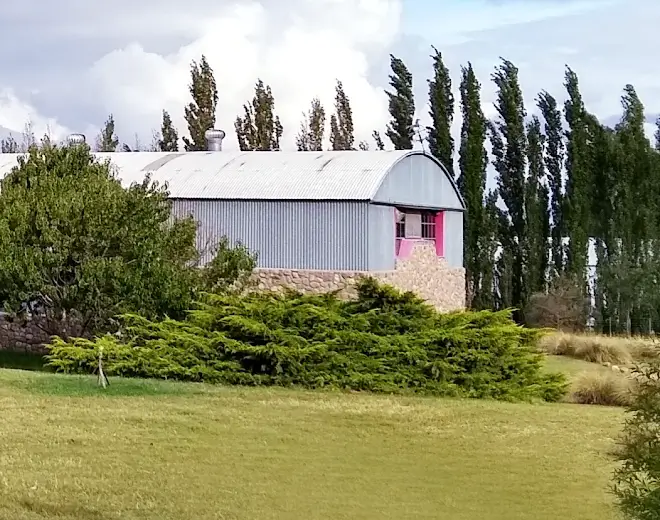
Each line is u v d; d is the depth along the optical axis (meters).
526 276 42.34
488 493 12.00
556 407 18.25
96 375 20.14
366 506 11.27
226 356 20.12
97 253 21.44
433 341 19.95
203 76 59.88
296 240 28.53
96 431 14.64
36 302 22.50
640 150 42.75
